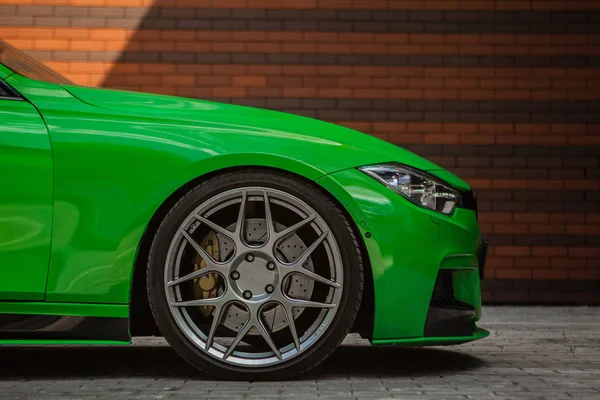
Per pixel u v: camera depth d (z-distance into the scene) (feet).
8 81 12.05
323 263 12.06
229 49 25.79
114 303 11.62
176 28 25.77
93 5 25.72
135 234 11.59
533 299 25.70
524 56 25.84
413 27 25.84
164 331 11.74
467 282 12.53
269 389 11.18
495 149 25.82
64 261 11.55
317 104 25.80
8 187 11.53
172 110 12.14
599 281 25.68
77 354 14.79
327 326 11.73
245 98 25.77
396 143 25.82
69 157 11.62
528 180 25.80
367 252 11.75
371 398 10.61
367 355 14.74
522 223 25.77
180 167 11.64
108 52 25.75
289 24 25.82
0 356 14.47
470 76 25.84
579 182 25.79
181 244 11.75
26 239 11.53
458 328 12.21
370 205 11.71
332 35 25.81
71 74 25.70
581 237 25.75
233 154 11.66
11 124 11.70
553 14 25.84
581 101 25.81
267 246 11.71
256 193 11.77
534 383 11.88
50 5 25.72
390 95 25.84
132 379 12.00
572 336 18.22
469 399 10.62
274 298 11.66
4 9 25.67
